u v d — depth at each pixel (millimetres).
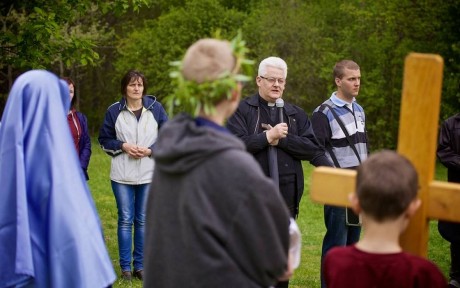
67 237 3533
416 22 22703
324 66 26234
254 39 26812
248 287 2688
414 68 2668
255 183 2670
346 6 25953
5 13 9984
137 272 6984
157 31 29422
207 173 2691
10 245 3543
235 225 2662
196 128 2717
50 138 3605
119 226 6938
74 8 9953
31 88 3639
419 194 2713
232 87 2678
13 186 3541
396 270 2533
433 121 2668
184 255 2707
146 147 6926
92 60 9812
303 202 13367
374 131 25219
